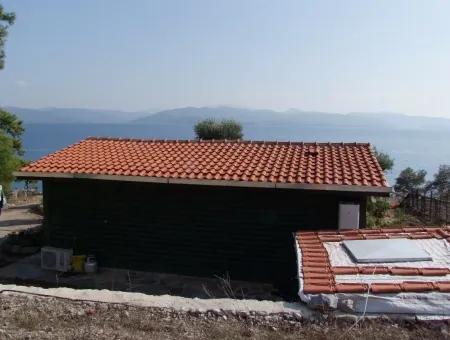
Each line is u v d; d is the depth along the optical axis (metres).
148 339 5.10
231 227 10.79
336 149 12.55
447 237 6.58
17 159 24.89
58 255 11.54
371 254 6.05
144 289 10.31
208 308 5.79
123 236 11.52
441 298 5.14
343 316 5.29
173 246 11.19
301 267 5.96
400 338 4.89
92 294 6.45
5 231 16.23
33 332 5.30
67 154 12.87
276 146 12.97
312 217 10.33
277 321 5.43
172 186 11.07
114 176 11.03
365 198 10.18
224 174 10.66
